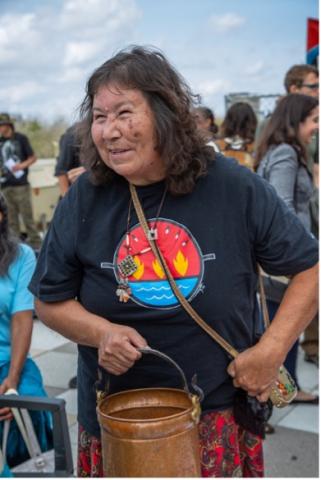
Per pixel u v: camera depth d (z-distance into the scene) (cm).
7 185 702
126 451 138
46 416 220
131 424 137
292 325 154
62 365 406
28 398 177
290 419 324
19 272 231
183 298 149
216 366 156
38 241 698
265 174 308
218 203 151
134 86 144
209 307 150
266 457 288
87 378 167
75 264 160
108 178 156
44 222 759
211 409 158
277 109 313
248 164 404
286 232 153
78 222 158
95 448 167
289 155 303
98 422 162
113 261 153
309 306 155
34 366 236
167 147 144
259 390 155
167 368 155
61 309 160
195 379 148
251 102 616
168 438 138
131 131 143
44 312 163
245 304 157
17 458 219
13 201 707
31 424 207
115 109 144
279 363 153
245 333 158
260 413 160
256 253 158
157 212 152
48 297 160
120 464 139
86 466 174
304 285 155
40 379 236
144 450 137
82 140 160
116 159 146
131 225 153
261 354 151
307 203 311
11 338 232
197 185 152
